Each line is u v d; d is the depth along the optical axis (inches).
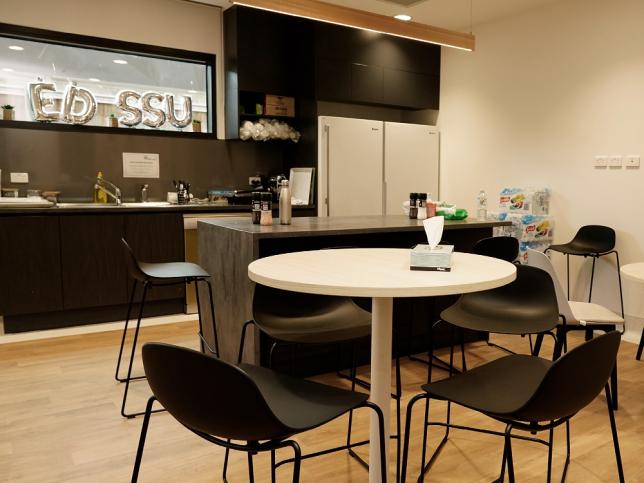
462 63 228.8
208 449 95.3
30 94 180.5
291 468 89.1
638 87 167.6
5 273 156.7
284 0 132.0
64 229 163.6
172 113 205.0
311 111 210.2
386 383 72.7
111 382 126.0
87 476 85.9
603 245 174.1
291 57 218.2
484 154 220.7
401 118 251.3
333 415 54.6
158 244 179.2
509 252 132.0
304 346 127.3
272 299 90.6
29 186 180.5
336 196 209.9
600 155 179.0
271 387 61.7
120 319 177.9
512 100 207.8
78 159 188.2
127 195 198.1
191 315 188.2
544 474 87.1
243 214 195.2
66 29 183.5
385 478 58.7
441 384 64.1
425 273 67.1
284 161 232.1
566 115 189.0
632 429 103.0
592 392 54.1
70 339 160.1
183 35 204.5
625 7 169.9
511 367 69.3
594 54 179.3
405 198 229.8
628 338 167.8
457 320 93.5
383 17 149.6
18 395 118.3
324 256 82.4
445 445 96.7
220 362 44.2
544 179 197.3
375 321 71.8
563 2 187.8
